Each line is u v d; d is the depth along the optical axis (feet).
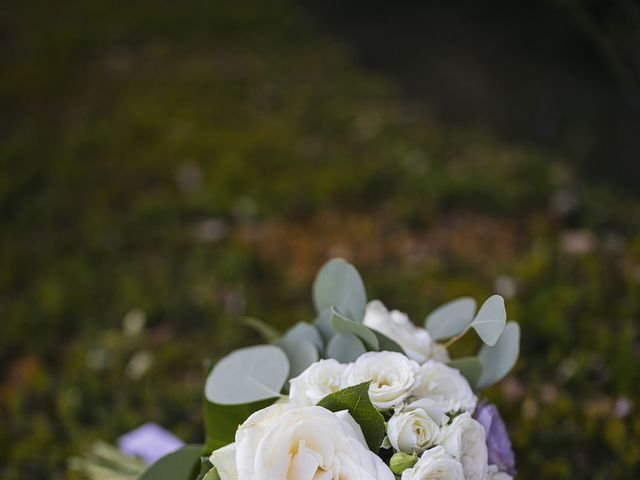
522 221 5.87
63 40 10.98
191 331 4.88
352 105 8.34
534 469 3.34
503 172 6.48
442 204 6.17
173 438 3.47
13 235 6.13
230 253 5.55
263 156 7.19
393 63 10.27
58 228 6.25
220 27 11.48
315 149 7.29
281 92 8.81
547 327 4.26
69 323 5.04
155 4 12.76
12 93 9.22
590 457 3.44
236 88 9.02
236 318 4.85
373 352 2.06
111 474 2.99
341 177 6.57
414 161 6.84
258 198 6.37
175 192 6.68
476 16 11.39
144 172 7.06
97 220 6.24
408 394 1.98
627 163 7.38
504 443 2.12
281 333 4.63
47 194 6.73
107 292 5.32
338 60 10.02
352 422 1.89
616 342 4.12
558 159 7.18
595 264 4.88
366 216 6.14
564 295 4.54
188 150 7.39
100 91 9.17
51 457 3.76
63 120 8.36
